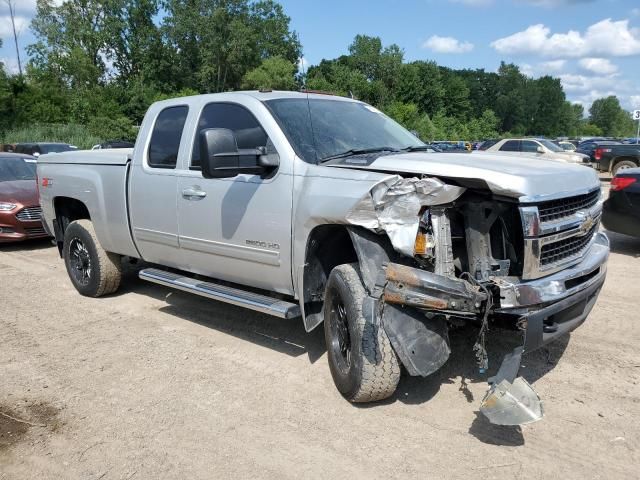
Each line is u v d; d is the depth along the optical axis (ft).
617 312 18.25
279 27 249.55
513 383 10.60
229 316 18.85
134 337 17.07
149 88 213.87
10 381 14.23
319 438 11.34
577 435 11.23
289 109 14.88
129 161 18.58
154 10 243.40
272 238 13.96
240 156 13.32
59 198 22.11
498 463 10.36
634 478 9.87
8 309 20.07
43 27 226.79
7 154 37.91
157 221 17.44
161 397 13.23
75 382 14.10
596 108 559.79
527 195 10.85
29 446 11.35
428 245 11.02
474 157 13.03
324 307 13.21
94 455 10.98
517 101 411.75
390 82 274.77
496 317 11.53
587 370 14.06
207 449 11.09
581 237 12.71
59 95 176.14
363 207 11.18
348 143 14.53
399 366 11.77
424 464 10.39
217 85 246.88
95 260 20.56
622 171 26.05
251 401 12.92
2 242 31.91
